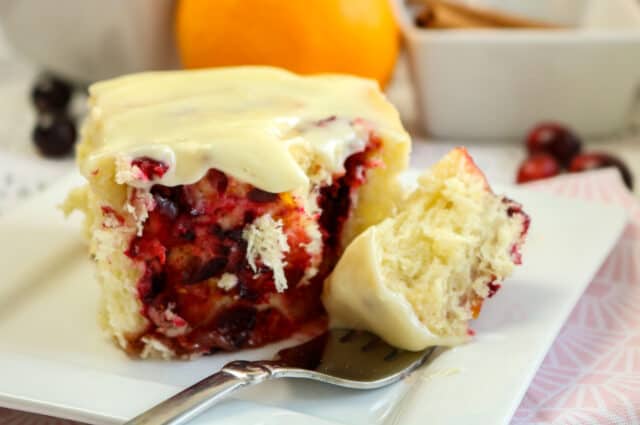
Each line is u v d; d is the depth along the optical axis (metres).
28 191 0.50
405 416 0.38
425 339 0.40
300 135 0.41
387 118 0.42
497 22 0.53
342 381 0.39
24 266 0.43
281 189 0.40
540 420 0.38
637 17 0.54
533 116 0.53
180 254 0.40
